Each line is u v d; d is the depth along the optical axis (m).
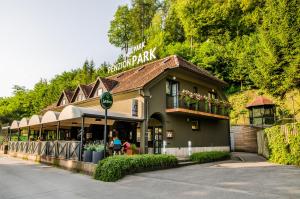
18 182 11.06
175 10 61.91
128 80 22.86
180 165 15.12
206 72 26.03
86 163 13.18
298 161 13.98
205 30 54.25
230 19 52.53
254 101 34.91
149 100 18.25
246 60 39.69
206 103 22.67
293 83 18.69
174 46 52.16
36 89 64.31
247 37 47.69
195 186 9.05
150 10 73.88
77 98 28.08
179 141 20.27
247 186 8.72
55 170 14.92
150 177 11.24
